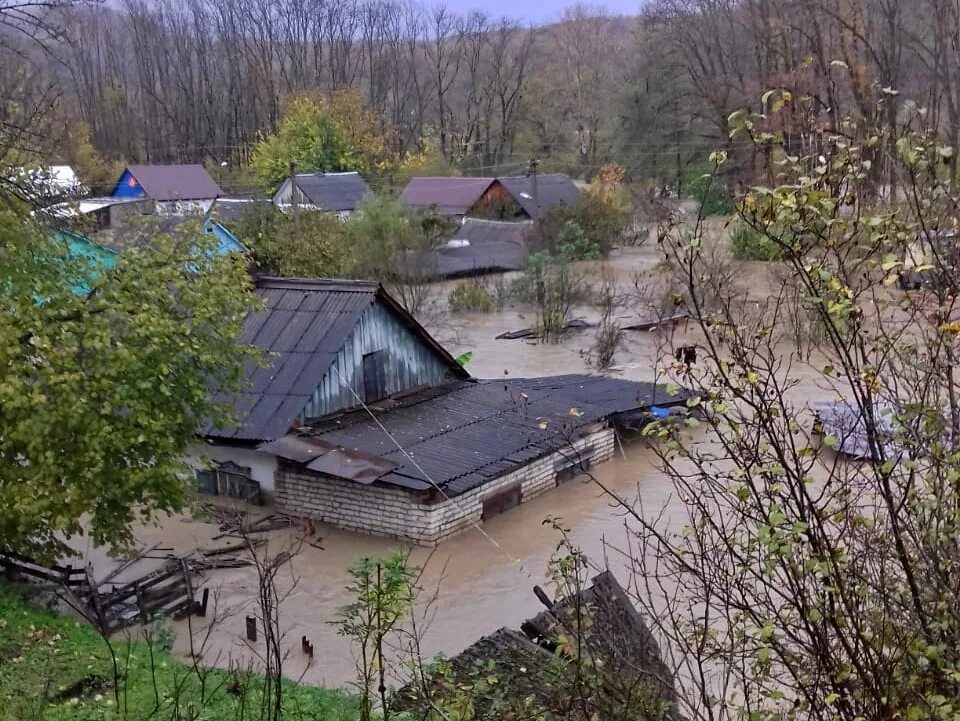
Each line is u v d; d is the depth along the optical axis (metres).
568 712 6.25
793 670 4.71
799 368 17.41
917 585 4.38
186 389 11.38
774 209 4.14
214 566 13.78
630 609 7.61
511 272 42.12
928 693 4.20
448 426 16.66
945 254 4.15
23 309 10.27
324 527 15.26
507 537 14.58
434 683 8.29
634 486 16.42
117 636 11.14
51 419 9.77
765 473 4.36
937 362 4.25
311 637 11.66
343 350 16.84
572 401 18.41
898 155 4.14
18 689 8.35
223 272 12.01
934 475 4.23
